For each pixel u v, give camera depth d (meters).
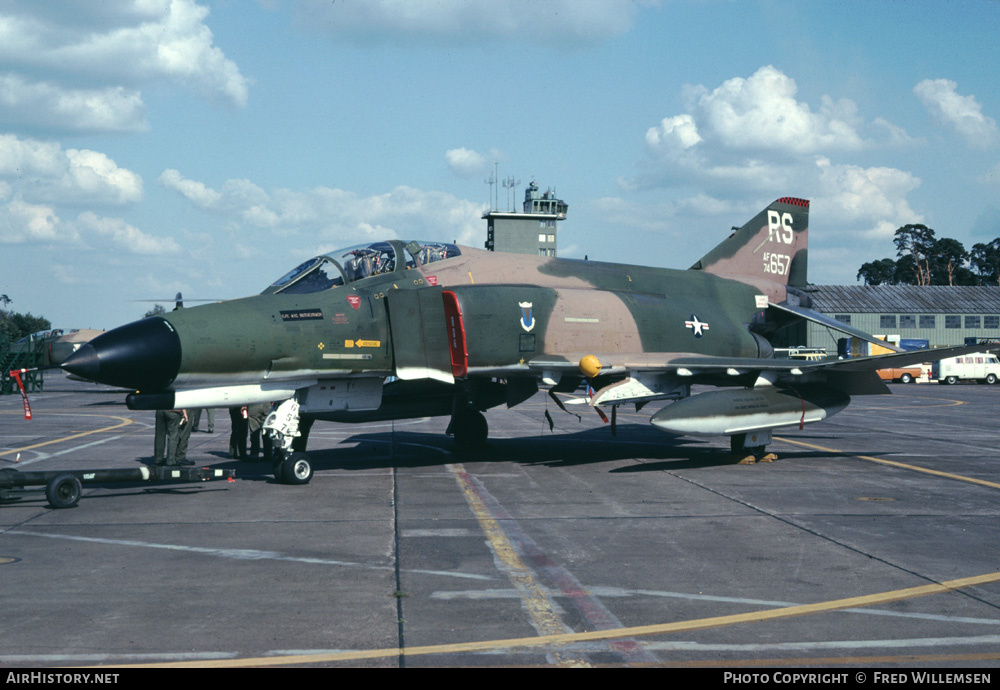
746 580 6.17
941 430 19.52
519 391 13.74
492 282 13.04
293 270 11.78
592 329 13.22
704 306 15.46
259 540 7.53
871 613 5.39
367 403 12.06
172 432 12.56
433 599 5.69
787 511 8.98
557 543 7.41
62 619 5.23
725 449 15.14
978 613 5.39
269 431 11.04
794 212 18.25
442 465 12.96
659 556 6.92
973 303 60.78
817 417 13.28
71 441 17.06
